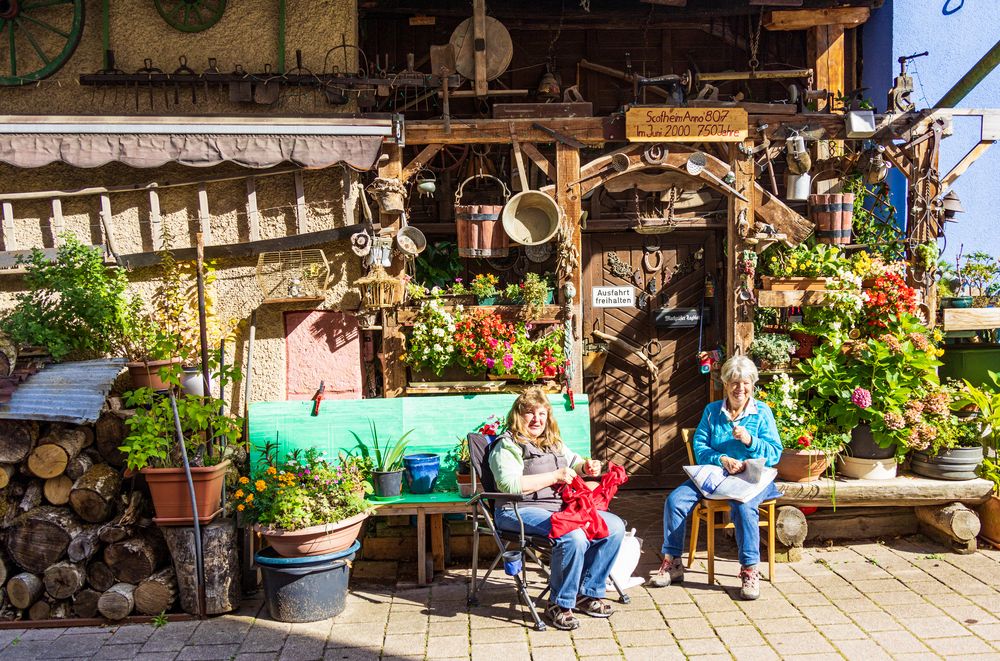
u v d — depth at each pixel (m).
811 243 6.08
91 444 4.85
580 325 5.82
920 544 5.66
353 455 5.35
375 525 5.39
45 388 4.82
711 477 4.97
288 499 4.55
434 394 5.70
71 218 5.56
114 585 4.60
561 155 5.80
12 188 5.53
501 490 4.51
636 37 7.04
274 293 5.58
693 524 5.29
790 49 7.07
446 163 6.91
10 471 4.72
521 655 4.07
